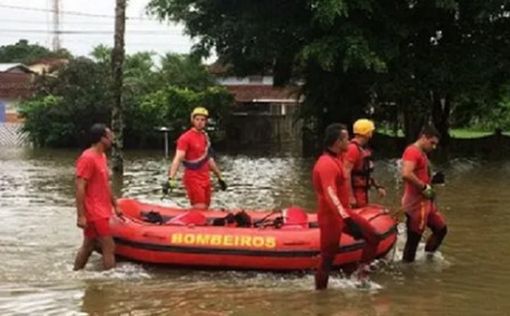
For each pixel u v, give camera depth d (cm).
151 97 3369
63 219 1278
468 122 3747
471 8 2575
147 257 905
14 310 747
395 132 2934
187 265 899
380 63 2381
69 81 3484
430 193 927
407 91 2595
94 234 895
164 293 812
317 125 2942
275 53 2681
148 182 1902
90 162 878
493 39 2655
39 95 3669
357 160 971
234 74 3197
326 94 2803
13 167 2358
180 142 1067
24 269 913
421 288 837
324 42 2430
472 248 1052
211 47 2948
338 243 818
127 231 919
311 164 2445
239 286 845
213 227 911
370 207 988
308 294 811
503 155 2816
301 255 880
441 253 1017
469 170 2241
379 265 945
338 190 820
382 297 800
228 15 2812
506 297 803
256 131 3541
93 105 3381
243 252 886
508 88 2867
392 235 945
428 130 934
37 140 3491
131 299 789
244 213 963
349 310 751
